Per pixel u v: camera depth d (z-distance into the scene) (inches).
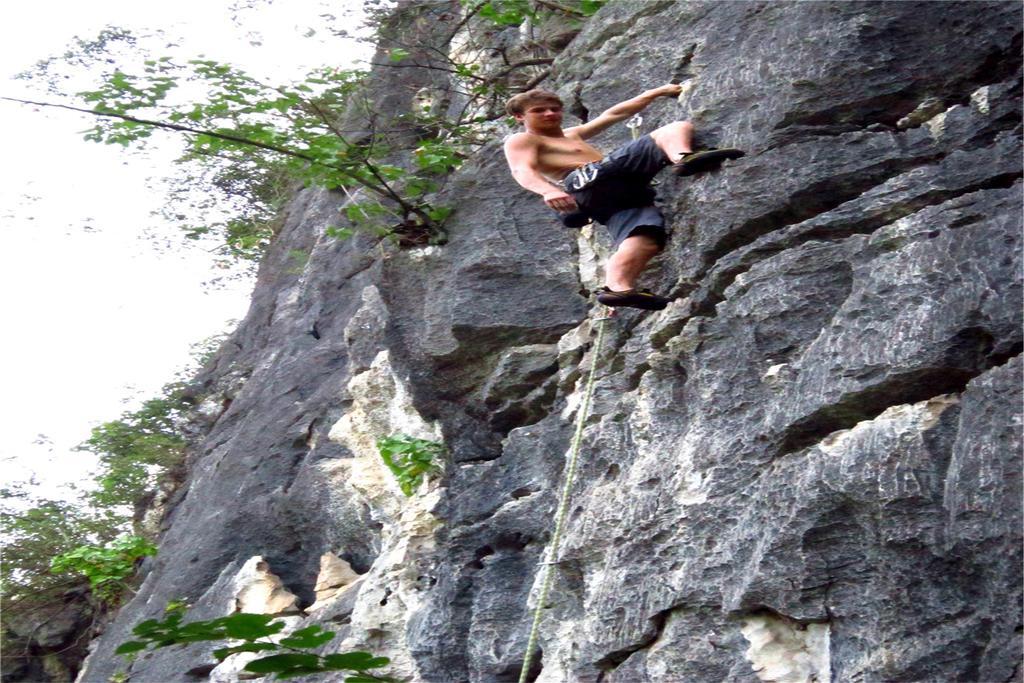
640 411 260.5
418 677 299.1
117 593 522.0
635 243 259.0
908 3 253.8
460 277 326.0
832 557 213.3
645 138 261.4
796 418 225.6
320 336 433.4
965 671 195.3
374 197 362.0
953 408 211.2
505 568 295.1
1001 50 245.4
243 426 431.5
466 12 429.7
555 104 273.4
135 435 645.9
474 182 341.7
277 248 541.6
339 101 417.7
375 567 332.5
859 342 222.8
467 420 328.2
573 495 268.7
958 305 213.6
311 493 386.0
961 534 198.4
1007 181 227.3
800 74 256.5
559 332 311.0
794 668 214.5
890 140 244.7
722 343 249.0
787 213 249.6
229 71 349.1
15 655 553.0
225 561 400.2
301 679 324.5
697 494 237.3
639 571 240.2
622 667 235.8
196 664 374.3
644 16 303.7
